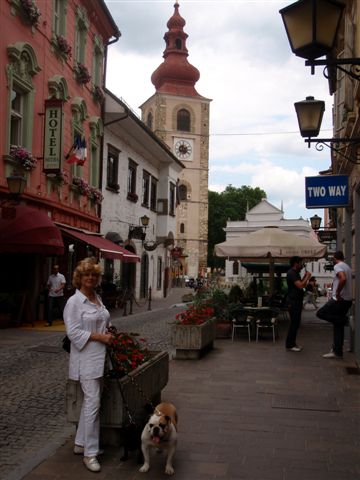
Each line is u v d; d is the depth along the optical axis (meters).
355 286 11.70
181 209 79.81
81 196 23.41
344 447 6.08
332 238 24.56
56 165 18.19
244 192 104.19
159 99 80.38
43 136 18.92
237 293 18.22
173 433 5.31
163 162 39.12
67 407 5.86
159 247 39.94
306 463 5.59
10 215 15.41
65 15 21.03
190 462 5.59
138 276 34.53
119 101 26.66
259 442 6.21
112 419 5.71
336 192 12.43
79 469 5.39
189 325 11.55
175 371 10.27
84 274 5.66
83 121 23.59
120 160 29.86
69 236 19.78
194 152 81.00
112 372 5.88
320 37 5.56
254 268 24.38
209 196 101.44
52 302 17.97
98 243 21.58
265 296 18.62
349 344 13.17
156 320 21.56
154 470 5.38
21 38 17.31
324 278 61.25
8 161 16.38
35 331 16.41
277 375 9.99
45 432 6.61
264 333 16.38
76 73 22.50
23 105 17.91
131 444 5.57
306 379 9.66
